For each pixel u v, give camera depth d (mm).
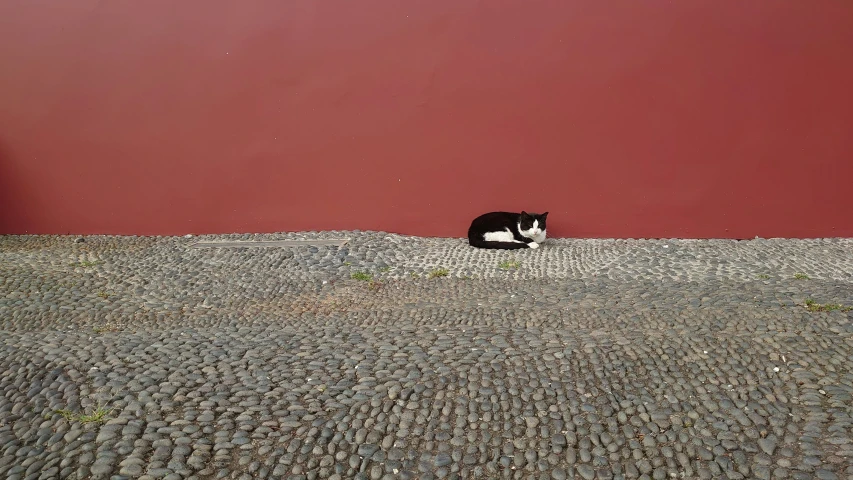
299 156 7945
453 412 3834
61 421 3732
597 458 3441
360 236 7812
